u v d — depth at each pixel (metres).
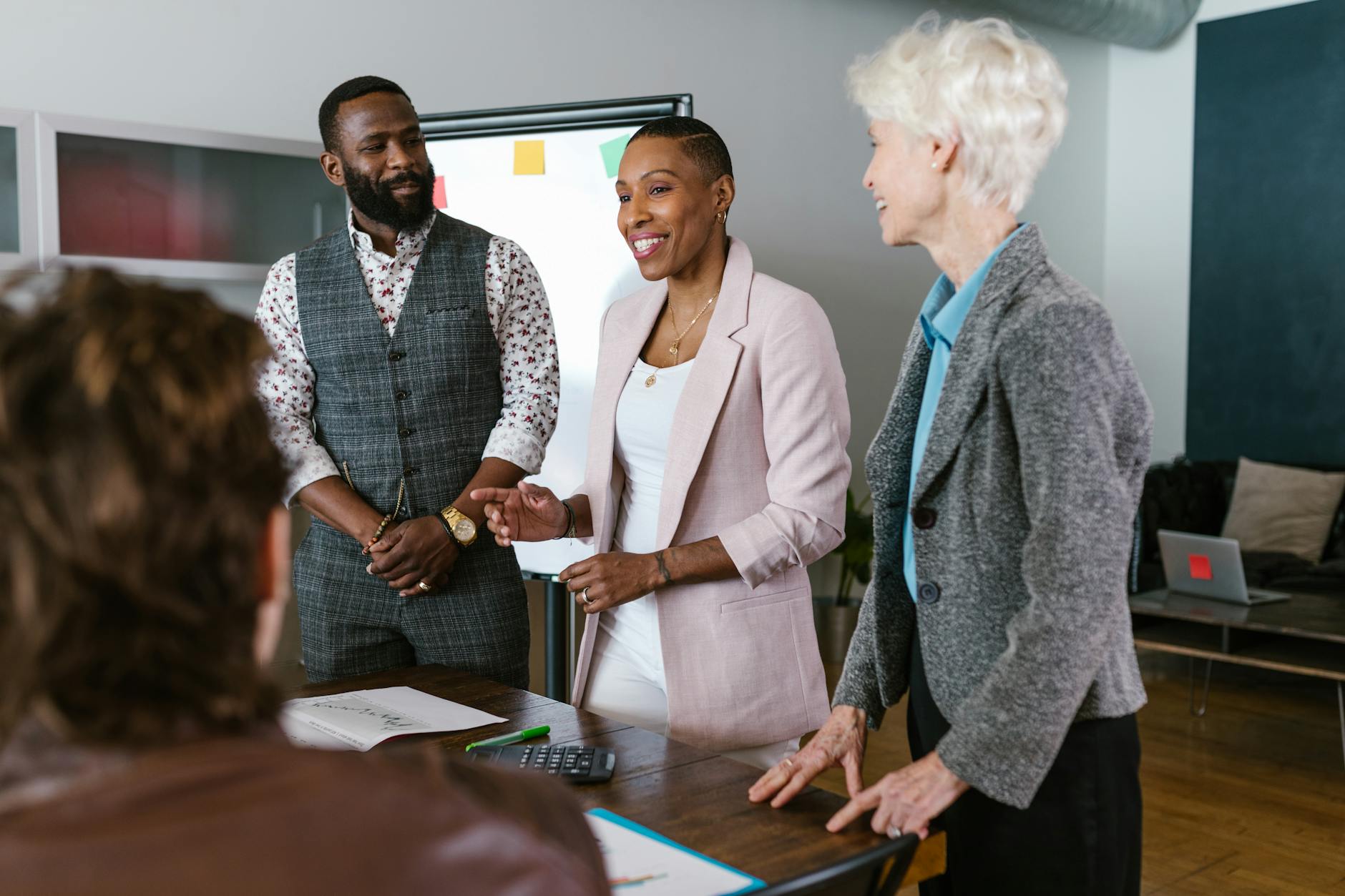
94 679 0.53
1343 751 4.21
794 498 1.83
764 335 1.88
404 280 2.22
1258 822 3.55
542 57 4.31
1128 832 1.27
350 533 2.12
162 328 0.56
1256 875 3.17
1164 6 6.35
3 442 0.52
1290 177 6.29
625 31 4.57
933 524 1.31
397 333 2.19
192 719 0.54
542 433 2.28
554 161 3.44
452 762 0.61
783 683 1.89
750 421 1.91
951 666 1.28
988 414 1.23
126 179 3.17
